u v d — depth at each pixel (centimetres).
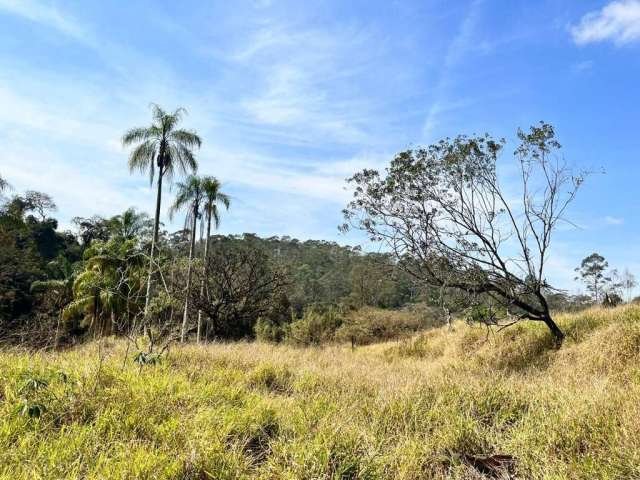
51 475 313
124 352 780
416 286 1197
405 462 398
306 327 3112
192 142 2258
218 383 612
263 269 2655
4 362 586
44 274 3481
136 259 1387
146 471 331
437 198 1116
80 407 442
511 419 535
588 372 804
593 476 356
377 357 1566
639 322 862
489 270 1092
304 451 384
